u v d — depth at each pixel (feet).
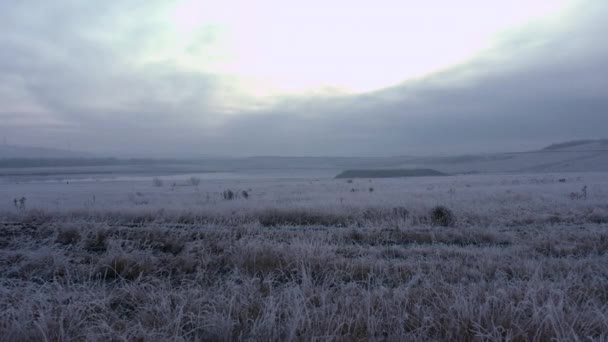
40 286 16.67
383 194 88.74
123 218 46.39
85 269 20.45
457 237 32.17
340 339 11.78
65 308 13.97
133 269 20.49
